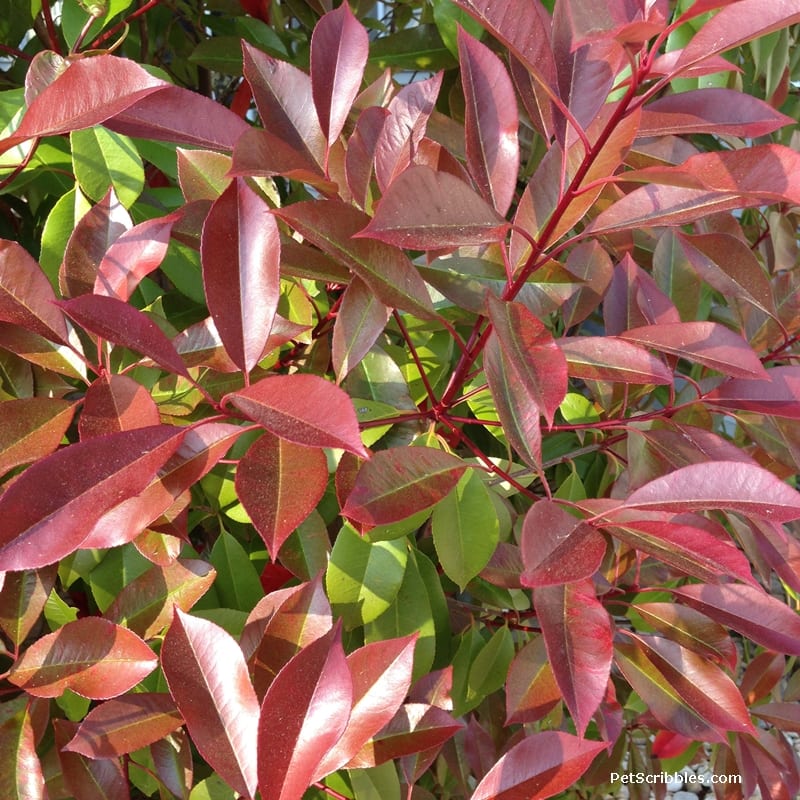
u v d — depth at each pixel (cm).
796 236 78
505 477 50
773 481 41
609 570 61
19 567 35
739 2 37
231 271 42
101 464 37
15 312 44
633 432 54
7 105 57
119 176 56
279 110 49
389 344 65
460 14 68
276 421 38
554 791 44
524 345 42
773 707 68
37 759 46
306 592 47
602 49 43
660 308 55
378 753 47
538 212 50
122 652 45
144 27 78
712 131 43
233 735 40
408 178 39
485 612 74
